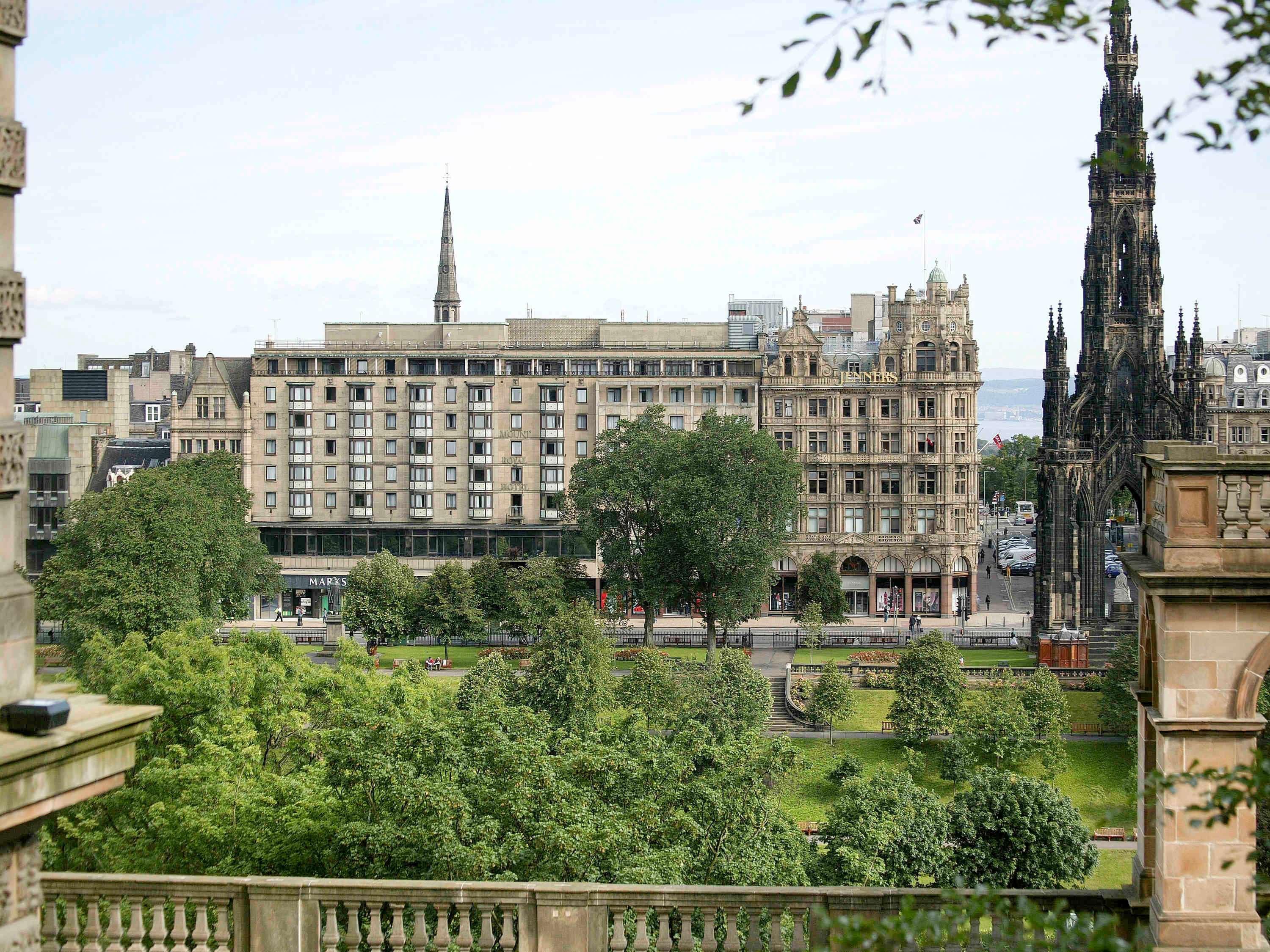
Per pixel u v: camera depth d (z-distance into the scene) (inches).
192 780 1710.1
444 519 6427.2
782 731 4242.1
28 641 684.7
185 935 995.9
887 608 6274.6
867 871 2390.5
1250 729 870.4
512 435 6382.9
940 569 6269.7
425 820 1478.8
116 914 999.0
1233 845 869.2
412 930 988.6
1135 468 5369.1
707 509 4977.9
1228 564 871.1
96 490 6727.4
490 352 6368.1
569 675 3754.9
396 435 6412.4
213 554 4867.1
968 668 4697.3
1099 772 3907.5
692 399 6373.0
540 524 6397.6
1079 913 944.3
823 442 6338.6
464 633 5216.5
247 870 1509.6
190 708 2150.6
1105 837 3294.8
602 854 1509.6
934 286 6294.3
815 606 5241.1
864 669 4621.1
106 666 2687.0
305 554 6456.7
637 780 1815.9
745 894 968.9
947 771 3818.9
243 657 2598.4
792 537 5477.4
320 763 2092.8
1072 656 5002.5
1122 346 5418.3
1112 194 5433.1
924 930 633.6
